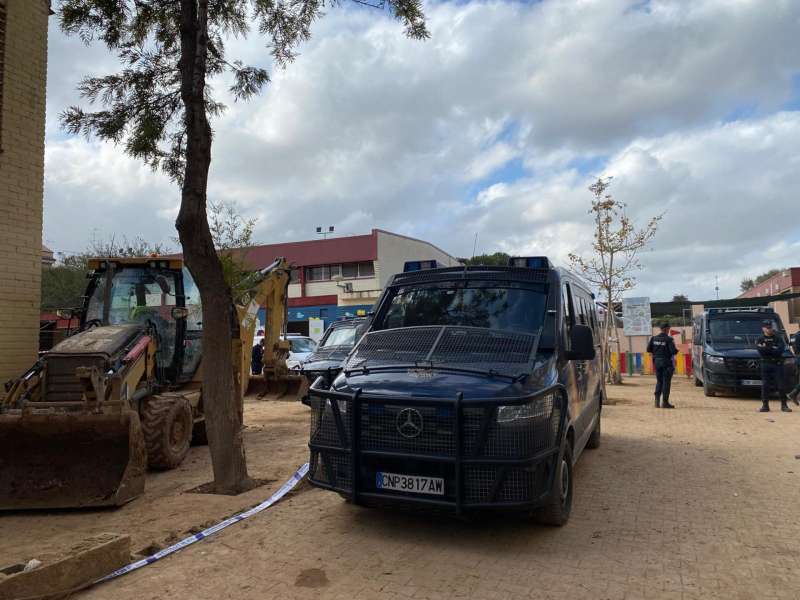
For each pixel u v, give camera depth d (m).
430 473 4.86
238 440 6.93
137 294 9.68
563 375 5.72
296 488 6.83
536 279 6.44
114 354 7.68
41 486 6.45
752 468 7.79
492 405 4.74
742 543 5.11
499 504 4.71
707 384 16.28
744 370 15.48
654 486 6.94
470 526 5.48
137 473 6.61
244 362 12.92
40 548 5.23
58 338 10.19
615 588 4.23
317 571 4.52
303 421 12.51
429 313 6.51
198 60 6.86
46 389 7.39
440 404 4.82
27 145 9.02
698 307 27.28
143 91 7.79
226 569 4.59
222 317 6.92
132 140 7.86
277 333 15.81
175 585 4.32
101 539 4.66
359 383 5.39
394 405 5.00
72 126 7.67
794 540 5.18
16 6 8.92
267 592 4.19
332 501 6.25
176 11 7.99
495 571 4.51
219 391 6.86
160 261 9.70
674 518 5.77
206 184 6.88
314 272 43.38
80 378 6.79
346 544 5.06
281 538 5.22
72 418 6.59
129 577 4.47
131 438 6.62
